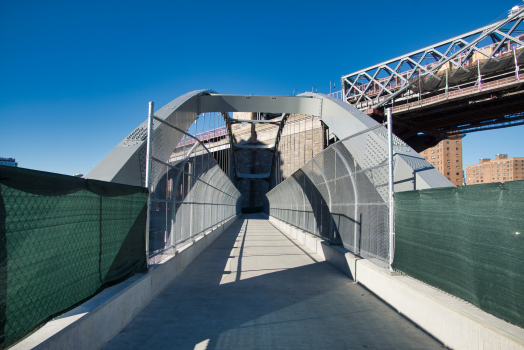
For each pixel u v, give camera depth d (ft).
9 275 6.84
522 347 7.69
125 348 10.64
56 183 8.55
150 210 16.72
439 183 17.62
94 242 10.82
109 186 11.96
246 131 229.04
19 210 7.16
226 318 13.80
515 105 133.69
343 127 45.83
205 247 36.06
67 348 8.35
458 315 10.16
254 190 222.69
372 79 179.32
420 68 155.84
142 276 15.24
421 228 13.39
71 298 9.34
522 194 8.32
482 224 9.72
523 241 8.21
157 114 36.91
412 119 161.27
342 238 25.96
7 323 6.73
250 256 31.37
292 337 11.78
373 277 17.85
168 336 11.73
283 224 64.08
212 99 55.98
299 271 24.25
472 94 127.24
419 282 14.24
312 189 36.76
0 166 6.49
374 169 18.83
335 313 14.55
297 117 187.73
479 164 595.06
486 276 9.48
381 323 13.25
